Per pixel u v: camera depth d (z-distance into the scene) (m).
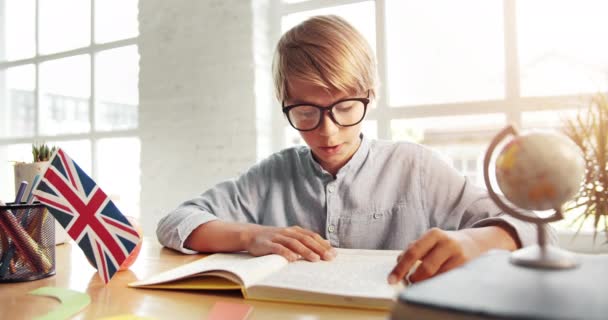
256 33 1.95
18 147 2.81
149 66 2.23
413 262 0.45
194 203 0.88
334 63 0.73
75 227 0.55
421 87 1.67
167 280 0.50
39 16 2.73
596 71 1.40
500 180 0.35
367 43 0.83
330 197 0.88
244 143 1.98
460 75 1.61
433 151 0.93
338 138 0.76
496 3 1.54
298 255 0.60
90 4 2.53
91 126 2.52
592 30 1.40
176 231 0.75
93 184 0.55
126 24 2.42
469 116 1.59
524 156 0.33
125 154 2.40
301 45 0.76
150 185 2.24
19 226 0.56
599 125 0.56
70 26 2.61
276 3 2.01
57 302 0.47
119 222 0.55
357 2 1.80
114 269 0.54
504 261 0.30
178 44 2.14
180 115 2.14
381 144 0.95
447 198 0.86
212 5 2.04
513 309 0.21
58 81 2.67
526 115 1.50
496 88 1.55
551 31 1.46
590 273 0.26
